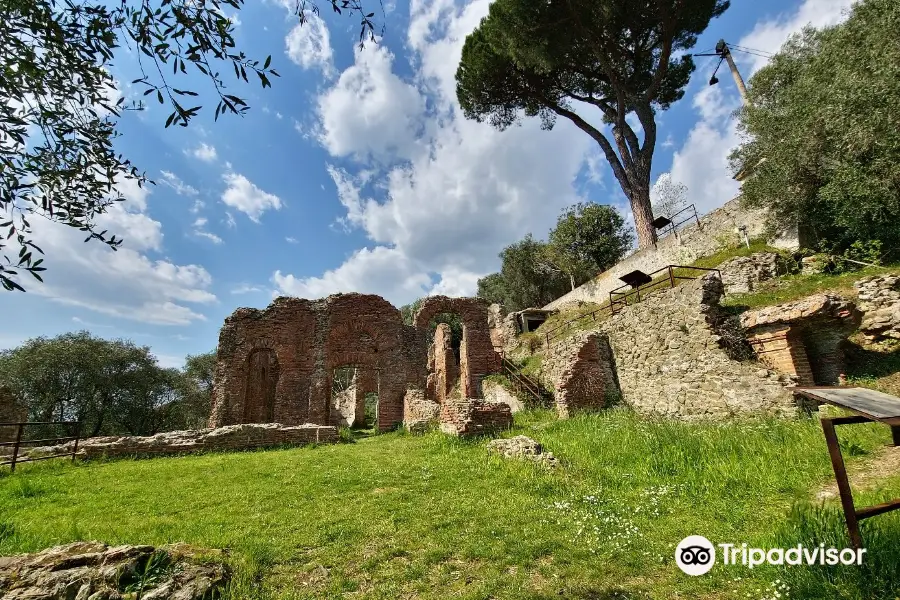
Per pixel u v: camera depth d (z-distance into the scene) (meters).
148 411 33.88
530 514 5.49
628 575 3.83
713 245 21.97
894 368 9.73
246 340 20.62
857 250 13.88
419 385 21.66
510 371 20.56
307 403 20.17
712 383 10.80
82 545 3.72
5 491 7.53
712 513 5.04
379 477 8.02
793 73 18.31
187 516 5.95
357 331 21.47
